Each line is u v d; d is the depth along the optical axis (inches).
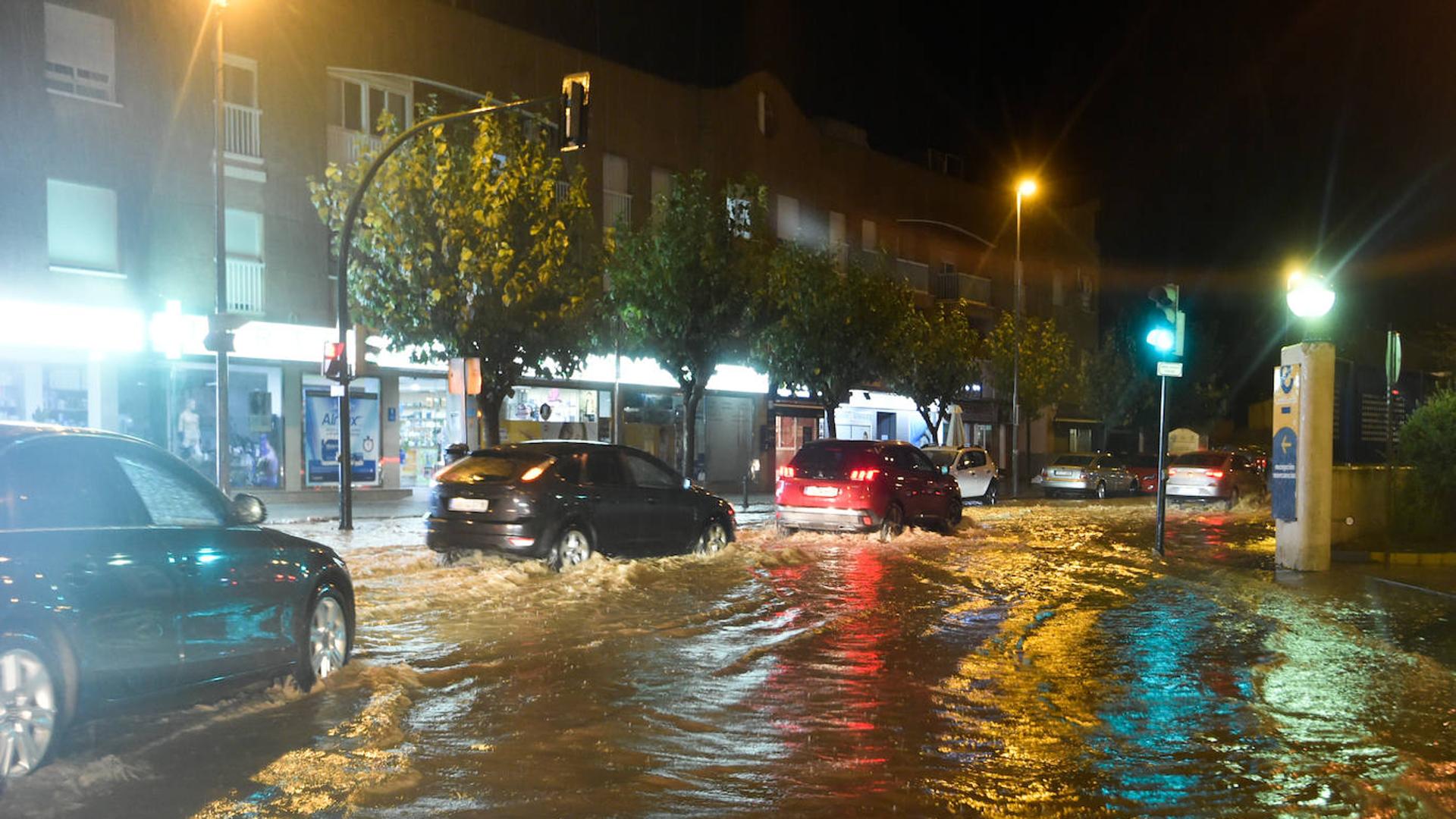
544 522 534.9
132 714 231.6
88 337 913.5
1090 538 830.5
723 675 319.9
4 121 865.5
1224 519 1077.8
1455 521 717.9
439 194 850.1
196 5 991.0
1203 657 356.8
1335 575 580.1
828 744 246.7
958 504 872.9
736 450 1579.7
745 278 1099.3
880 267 1462.8
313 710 266.5
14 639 198.2
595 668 325.1
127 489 238.8
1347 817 202.2
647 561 571.8
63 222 908.0
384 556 601.3
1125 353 2251.5
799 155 1656.0
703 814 197.2
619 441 1373.0
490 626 393.1
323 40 1085.8
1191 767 232.8
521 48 1263.5
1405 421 741.3
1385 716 279.3
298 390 1069.8
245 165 1028.5
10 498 211.8
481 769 221.1
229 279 1021.8
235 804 195.6
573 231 914.7
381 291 858.8
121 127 938.7
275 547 277.0
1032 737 254.8
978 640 386.0
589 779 216.4
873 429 1849.2
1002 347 1823.3
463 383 782.5
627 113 1401.3
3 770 198.8
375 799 200.1
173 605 235.0
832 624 415.5
